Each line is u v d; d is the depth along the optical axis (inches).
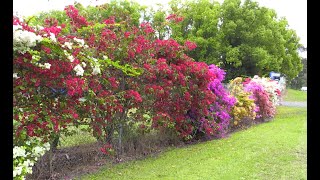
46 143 173.2
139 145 263.0
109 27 243.6
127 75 244.7
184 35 898.7
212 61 866.1
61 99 181.6
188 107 292.4
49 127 169.5
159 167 222.1
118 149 248.2
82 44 182.1
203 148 279.7
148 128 262.4
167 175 203.6
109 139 245.3
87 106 202.1
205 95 296.8
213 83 331.6
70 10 237.3
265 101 449.7
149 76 250.7
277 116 502.6
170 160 240.5
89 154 232.2
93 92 194.2
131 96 233.3
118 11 279.3
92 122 219.6
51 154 200.4
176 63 285.7
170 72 261.1
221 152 260.7
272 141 291.7
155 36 281.7
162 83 261.7
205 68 292.4
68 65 167.5
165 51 277.7
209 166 221.0
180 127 293.1
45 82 167.9
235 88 418.9
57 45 162.1
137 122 260.2
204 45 863.7
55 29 173.2
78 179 197.2
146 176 202.4
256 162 227.8
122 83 244.2
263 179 193.5
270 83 497.7
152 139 280.1
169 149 278.5
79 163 225.3
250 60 892.6
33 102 169.6
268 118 469.1
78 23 233.9
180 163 231.1
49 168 202.4
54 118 173.0
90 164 226.5
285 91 1053.8
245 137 318.0
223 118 333.7
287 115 510.6
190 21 911.0
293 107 642.8
